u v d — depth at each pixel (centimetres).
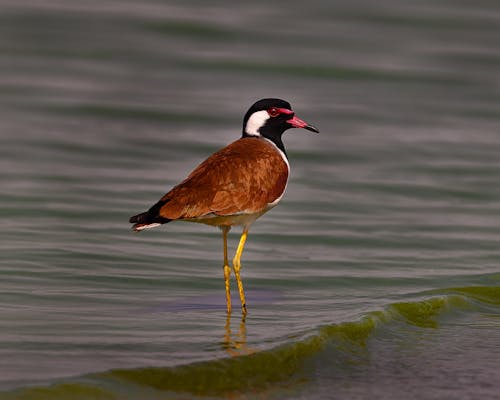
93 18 3366
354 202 1800
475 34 3522
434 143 2327
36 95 2588
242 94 2738
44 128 2292
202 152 2189
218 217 1112
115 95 2642
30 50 3020
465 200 1852
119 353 950
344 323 1079
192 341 1003
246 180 1116
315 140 2325
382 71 3042
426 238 1567
